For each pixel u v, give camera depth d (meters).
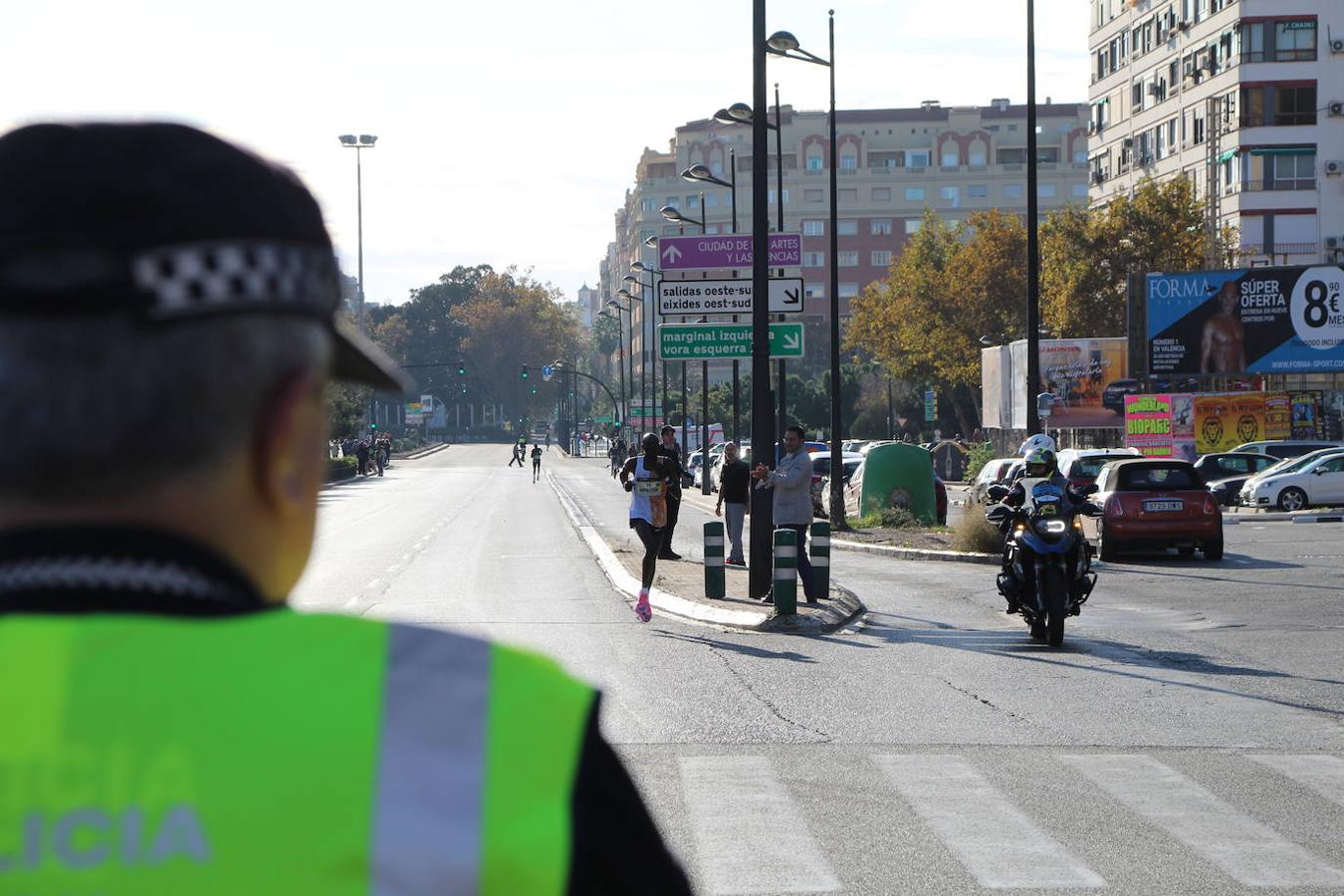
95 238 1.31
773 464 21.80
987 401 86.12
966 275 94.56
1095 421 74.88
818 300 186.75
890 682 14.50
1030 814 9.17
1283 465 46.84
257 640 1.36
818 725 12.18
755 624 19.00
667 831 8.73
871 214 187.00
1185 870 7.95
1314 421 60.72
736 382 62.53
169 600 1.36
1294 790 9.85
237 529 1.42
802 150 189.25
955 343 94.62
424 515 53.69
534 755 1.36
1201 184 88.25
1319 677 14.84
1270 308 61.00
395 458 151.62
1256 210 83.62
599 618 20.28
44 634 1.31
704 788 9.84
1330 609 20.91
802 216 188.00
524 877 1.32
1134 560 30.55
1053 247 81.50
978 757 10.94
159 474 1.36
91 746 1.28
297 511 1.48
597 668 15.41
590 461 147.25
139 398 1.34
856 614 20.91
